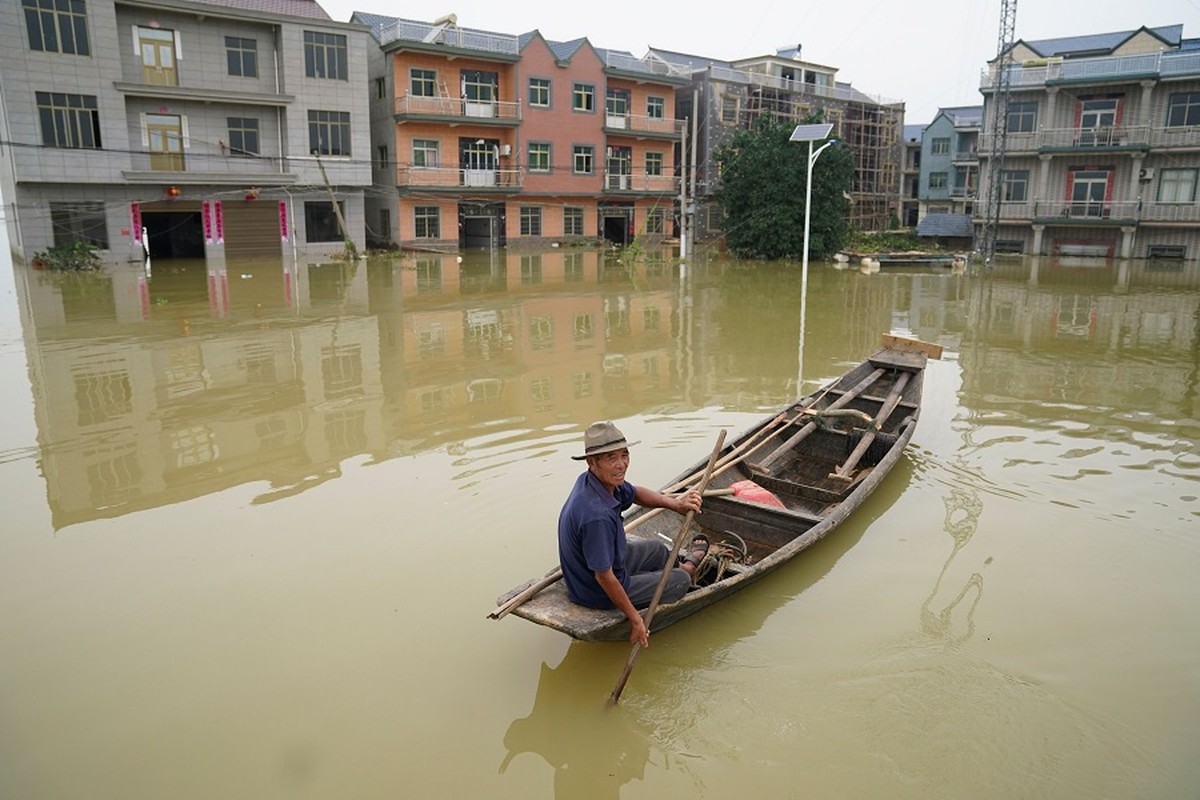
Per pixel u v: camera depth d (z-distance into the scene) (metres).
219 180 29.00
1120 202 32.47
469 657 4.82
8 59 25.14
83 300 18.72
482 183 35.31
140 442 8.64
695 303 19.38
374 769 3.96
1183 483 7.39
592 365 12.36
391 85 33.34
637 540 5.03
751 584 5.58
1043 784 3.84
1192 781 3.85
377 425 9.16
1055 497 7.06
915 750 4.07
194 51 28.80
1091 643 4.91
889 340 10.84
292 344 13.78
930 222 40.75
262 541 6.25
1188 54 30.25
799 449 8.34
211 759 4.02
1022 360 12.91
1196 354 13.38
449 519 6.59
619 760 4.04
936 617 5.21
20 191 26.23
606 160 39.19
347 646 4.91
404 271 26.33
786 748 4.10
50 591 5.56
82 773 3.93
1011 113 34.03
